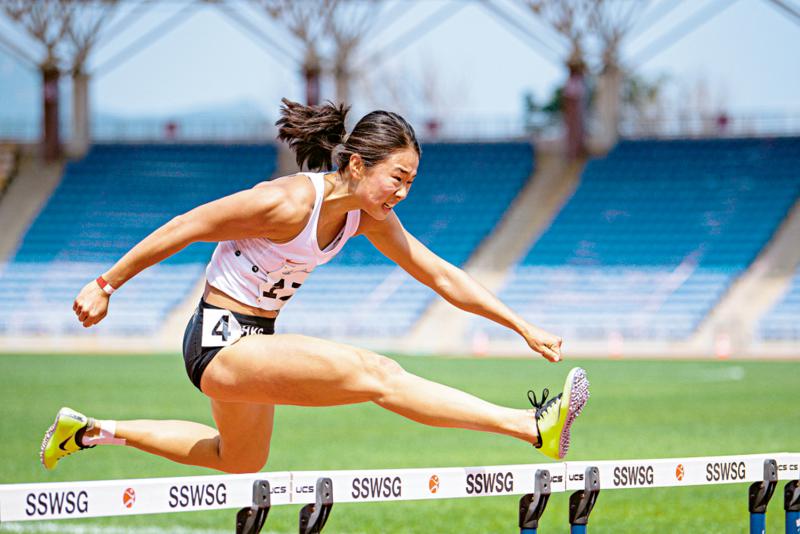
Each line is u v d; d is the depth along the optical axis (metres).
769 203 65.75
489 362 50.69
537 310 61.88
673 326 59.22
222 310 7.79
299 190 7.37
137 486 6.37
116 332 64.50
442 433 25.67
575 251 65.69
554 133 78.81
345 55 73.88
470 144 75.50
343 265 67.62
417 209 70.88
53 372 43.75
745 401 32.31
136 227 71.88
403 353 58.06
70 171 76.00
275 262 7.66
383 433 25.70
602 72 72.56
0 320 65.19
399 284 65.94
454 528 14.09
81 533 13.34
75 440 8.52
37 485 6.11
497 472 7.31
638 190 69.25
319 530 6.85
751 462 8.23
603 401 32.56
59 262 69.19
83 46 76.00
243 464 8.69
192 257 68.88
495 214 69.81
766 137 71.31
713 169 69.56
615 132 73.31
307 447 22.72
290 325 63.69
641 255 64.44
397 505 16.11
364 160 7.39
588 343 59.91
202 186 74.50
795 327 56.94
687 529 13.83
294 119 7.77
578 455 20.62
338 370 7.25
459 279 8.30
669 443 22.53
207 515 15.05
